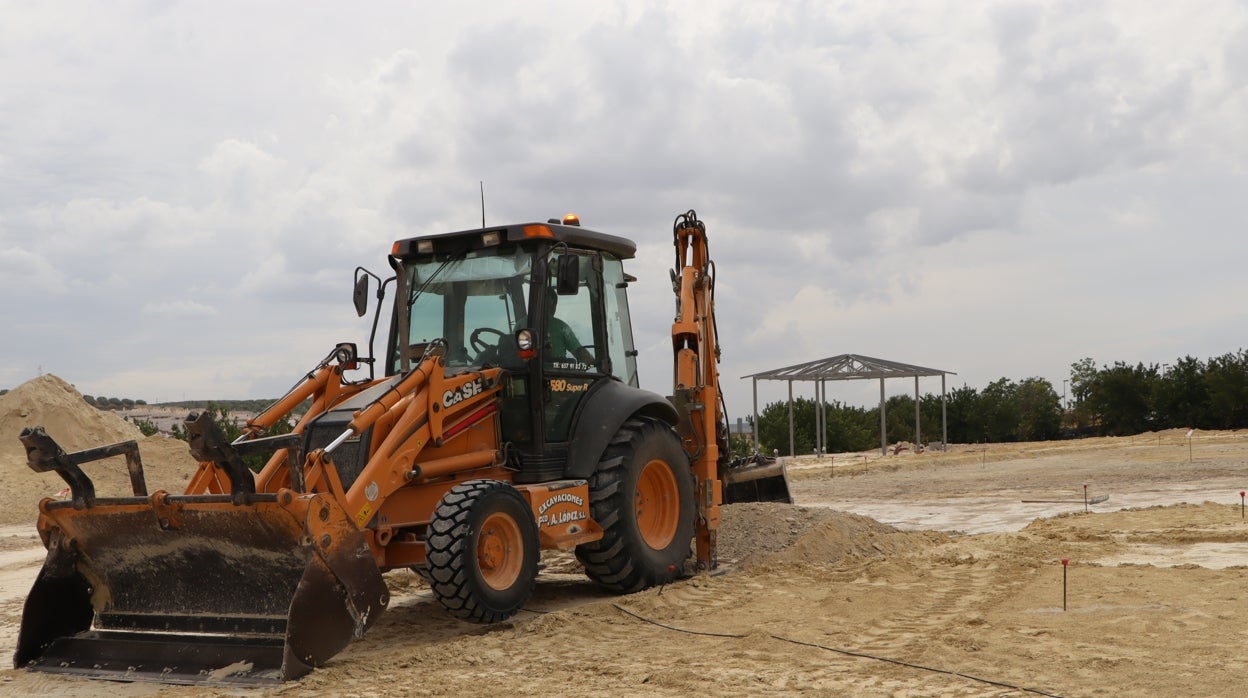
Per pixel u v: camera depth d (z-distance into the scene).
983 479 22.41
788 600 7.98
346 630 6.09
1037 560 9.27
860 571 9.14
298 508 5.93
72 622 6.85
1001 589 8.03
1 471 21.23
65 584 6.81
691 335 9.66
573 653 6.35
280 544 6.16
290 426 12.15
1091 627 6.53
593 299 8.90
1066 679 5.28
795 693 5.20
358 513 6.64
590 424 8.43
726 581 8.89
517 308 8.23
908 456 33.59
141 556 6.68
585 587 9.20
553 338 8.39
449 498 7.02
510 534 7.33
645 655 6.23
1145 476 20.77
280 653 5.97
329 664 6.16
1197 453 28.44
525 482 8.05
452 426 7.59
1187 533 10.94
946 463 30.33
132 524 6.50
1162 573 8.45
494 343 8.27
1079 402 58.97
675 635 6.82
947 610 7.29
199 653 6.20
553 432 8.26
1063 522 12.54
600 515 8.23
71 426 24.28
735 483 11.78
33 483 20.81
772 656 6.05
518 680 5.70
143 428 28.62
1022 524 13.09
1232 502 14.44
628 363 9.45
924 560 9.55
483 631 7.04
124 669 6.25
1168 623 6.55
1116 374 52.88
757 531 10.34
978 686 5.20
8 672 6.46
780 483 12.34
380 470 6.86
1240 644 5.92
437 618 7.90
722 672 5.69
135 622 6.84
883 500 17.95
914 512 15.34
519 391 8.12
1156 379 51.78
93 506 6.52
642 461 8.61
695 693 5.28
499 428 8.10
